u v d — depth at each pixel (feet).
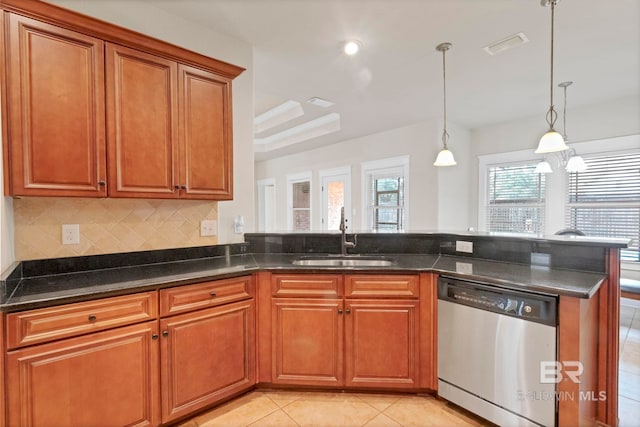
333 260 8.32
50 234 6.00
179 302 5.80
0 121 4.77
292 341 6.89
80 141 5.44
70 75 5.33
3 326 4.23
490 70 9.92
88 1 6.19
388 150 17.22
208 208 7.93
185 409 5.87
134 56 5.95
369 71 10.01
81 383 4.80
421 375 6.71
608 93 11.91
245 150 8.46
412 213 16.16
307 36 8.00
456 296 6.21
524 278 5.71
